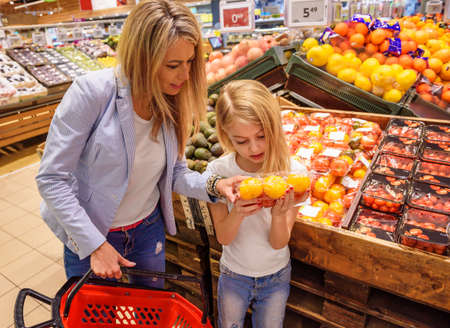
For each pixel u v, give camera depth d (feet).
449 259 4.01
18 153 17.03
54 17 32.30
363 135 7.14
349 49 8.85
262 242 4.59
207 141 7.55
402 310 4.87
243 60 10.41
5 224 11.01
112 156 3.90
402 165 5.95
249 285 4.68
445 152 6.03
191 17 3.53
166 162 4.53
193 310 4.05
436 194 5.07
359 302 4.98
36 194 12.85
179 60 3.54
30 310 7.62
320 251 4.91
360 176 6.34
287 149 4.44
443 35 11.25
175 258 6.86
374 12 13.51
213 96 9.53
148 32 3.35
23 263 9.16
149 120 4.17
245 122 3.97
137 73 3.60
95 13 26.13
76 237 3.73
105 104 3.78
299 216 5.39
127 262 3.89
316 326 6.03
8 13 32.86
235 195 3.92
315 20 9.38
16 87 17.01
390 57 8.56
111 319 4.22
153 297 4.19
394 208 5.17
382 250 4.39
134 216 4.66
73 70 20.02
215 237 5.90
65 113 3.66
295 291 5.91
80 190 4.21
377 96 8.10
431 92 8.52
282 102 9.43
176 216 6.28
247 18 10.73
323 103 9.03
